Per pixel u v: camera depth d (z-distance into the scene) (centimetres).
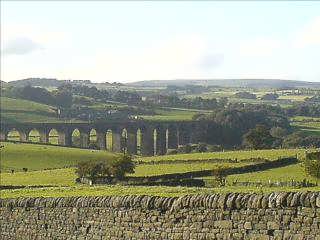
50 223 3453
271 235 2442
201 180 8000
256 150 13525
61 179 10012
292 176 8056
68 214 3350
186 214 2759
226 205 2597
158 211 2884
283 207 2409
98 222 3183
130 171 10094
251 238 2506
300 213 2358
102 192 3916
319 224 2302
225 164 10281
